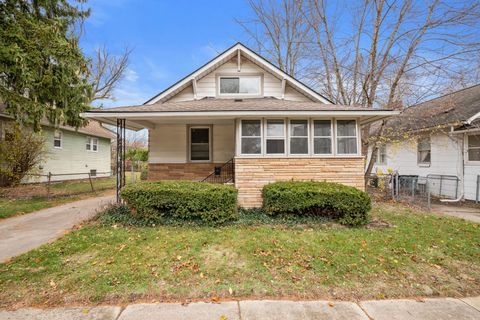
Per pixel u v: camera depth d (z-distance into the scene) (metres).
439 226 5.77
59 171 14.66
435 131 9.97
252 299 2.96
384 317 2.66
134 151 26.47
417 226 5.75
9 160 10.73
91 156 18.02
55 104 9.77
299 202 5.88
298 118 7.09
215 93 9.56
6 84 8.72
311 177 7.02
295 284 3.22
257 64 9.57
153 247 4.36
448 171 9.74
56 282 3.21
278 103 8.09
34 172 12.18
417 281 3.33
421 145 11.21
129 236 4.93
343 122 7.12
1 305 2.79
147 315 2.66
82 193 11.01
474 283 3.32
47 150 12.84
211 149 9.73
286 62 15.00
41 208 7.89
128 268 3.57
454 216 6.94
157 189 5.79
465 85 9.83
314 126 7.09
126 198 5.86
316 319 2.61
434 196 9.90
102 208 7.04
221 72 9.57
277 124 7.09
